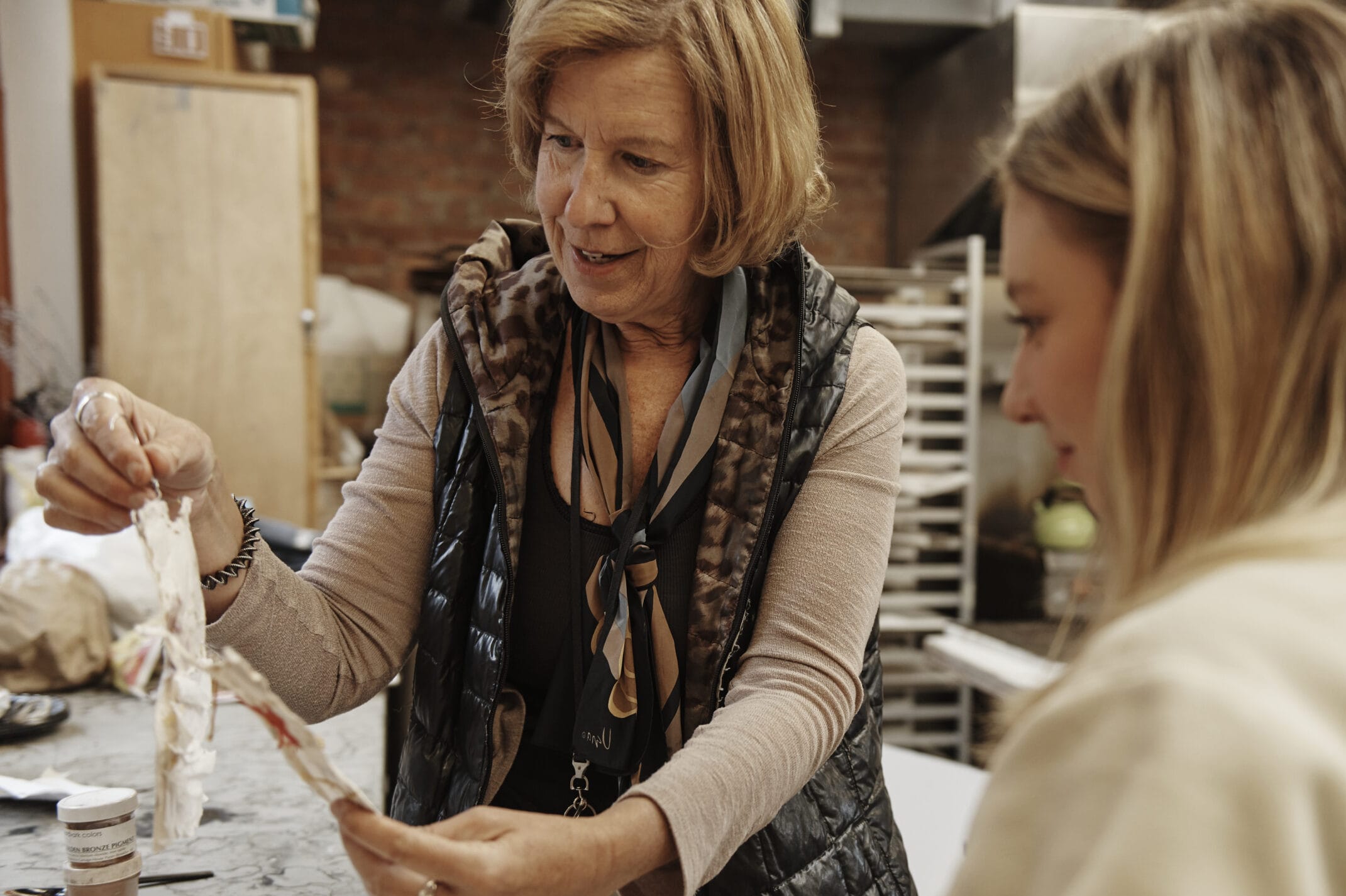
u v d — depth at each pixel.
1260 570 0.43
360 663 0.95
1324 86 0.46
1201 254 0.45
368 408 4.03
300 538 1.84
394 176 4.79
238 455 3.20
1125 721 0.40
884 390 0.95
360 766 1.31
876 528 0.92
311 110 3.19
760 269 0.97
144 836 1.12
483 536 0.96
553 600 0.95
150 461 0.76
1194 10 0.53
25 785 1.18
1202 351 0.46
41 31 3.11
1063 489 3.85
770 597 0.90
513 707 0.93
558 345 0.98
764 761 0.80
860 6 4.46
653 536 0.92
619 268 0.89
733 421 0.92
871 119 5.13
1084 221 0.51
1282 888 0.36
